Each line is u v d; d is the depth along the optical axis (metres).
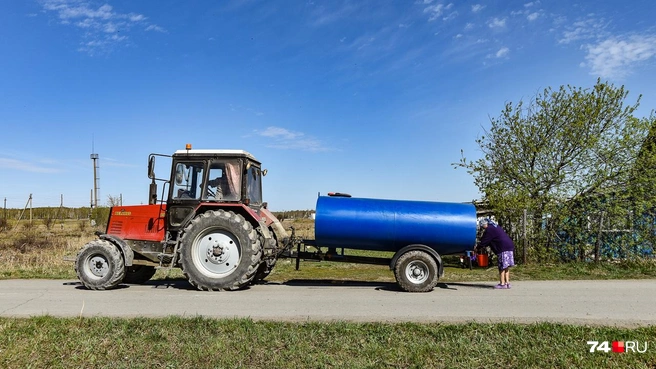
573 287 9.77
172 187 9.72
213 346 5.50
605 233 13.38
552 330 6.10
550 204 13.85
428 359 5.22
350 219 9.64
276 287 9.73
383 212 9.65
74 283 10.34
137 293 8.86
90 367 5.03
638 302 8.02
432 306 7.66
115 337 5.82
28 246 19.58
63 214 51.16
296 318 6.76
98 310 7.30
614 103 13.49
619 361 5.19
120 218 9.94
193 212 9.49
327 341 5.71
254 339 5.75
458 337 5.86
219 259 9.16
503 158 14.55
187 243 9.17
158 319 6.57
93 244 9.31
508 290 9.38
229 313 7.07
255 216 9.49
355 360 5.17
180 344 5.61
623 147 13.20
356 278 11.41
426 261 9.16
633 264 12.58
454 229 9.48
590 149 13.47
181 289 9.37
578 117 13.55
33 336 5.86
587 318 6.80
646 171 12.94
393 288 9.69
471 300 8.21
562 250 13.77
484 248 9.99
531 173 14.19
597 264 12.91
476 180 14.94
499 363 5.13
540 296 8.65
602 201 13.43
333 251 10.20
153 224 9.76
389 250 9.95
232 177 9.67
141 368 4.98
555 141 13.95
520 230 13.91
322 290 9.31
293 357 5.24
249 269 9.04
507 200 13.84
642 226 13.09
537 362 5.15
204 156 9.73
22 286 9.88
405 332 6.06
